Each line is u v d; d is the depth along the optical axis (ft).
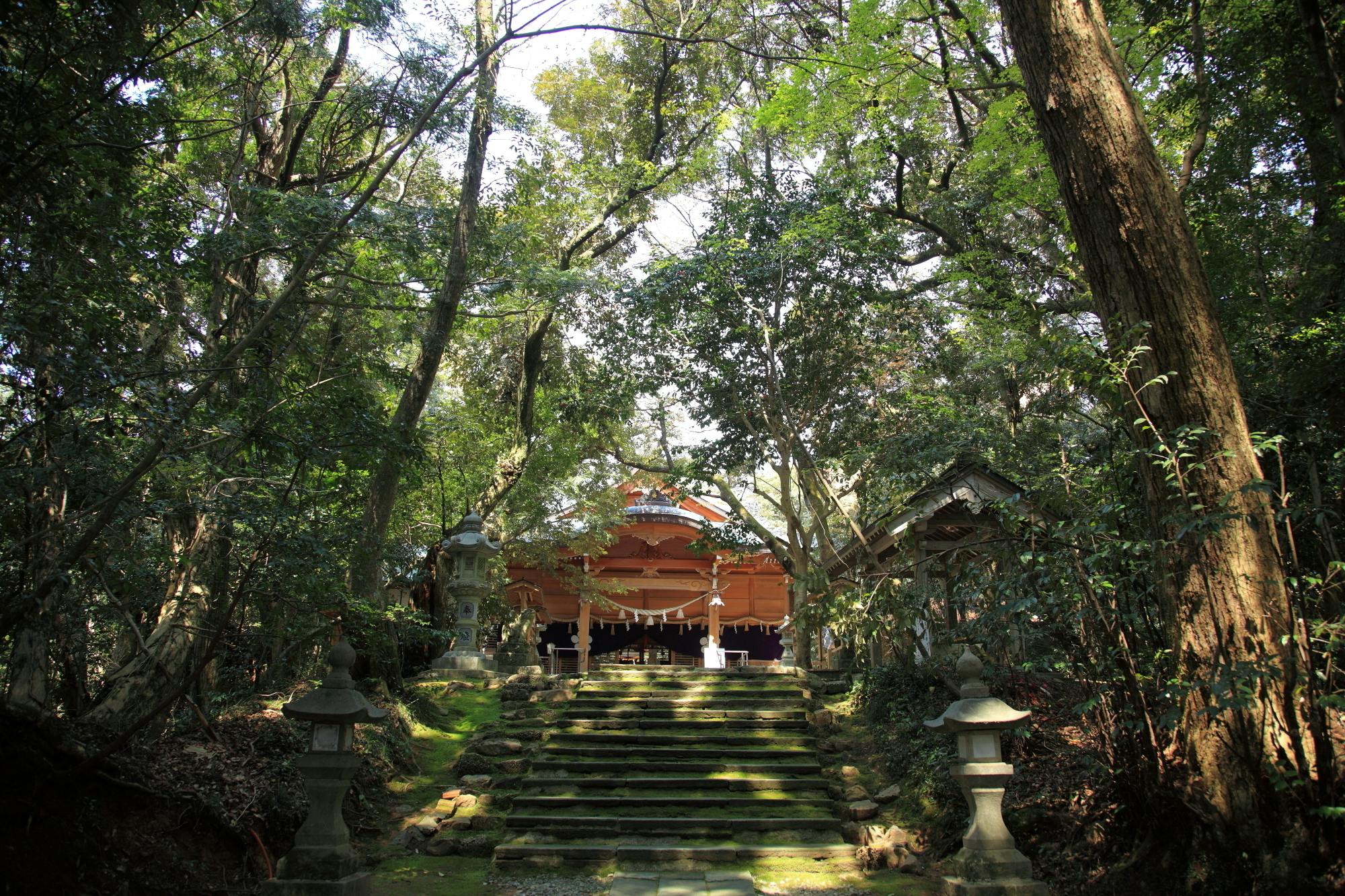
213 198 37.09
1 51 18.20
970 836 18.74
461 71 27.78
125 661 24.29
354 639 30.19
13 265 18.58
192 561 24.58
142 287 24.12
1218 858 15.97
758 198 45.34
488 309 48.24
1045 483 21.26
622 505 65.87
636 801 26.94
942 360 43.19
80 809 18.43
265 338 27.78
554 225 56.85
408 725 31.73
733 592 79.61
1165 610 17.76
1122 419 18.95
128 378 18.03
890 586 29.89
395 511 47.67
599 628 83.35
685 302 43.19
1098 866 19.43
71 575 19.69
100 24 19.86
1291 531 17.04
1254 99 27.91
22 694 19.53
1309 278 25.85
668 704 35.01
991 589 23.25
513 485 52.49
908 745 28.63
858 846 24.44
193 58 30.01
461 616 43.04
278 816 22.56
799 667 43.14
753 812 26.76
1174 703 17.24
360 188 38.68
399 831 25.49
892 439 35.47
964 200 40.16
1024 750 24.68
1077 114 18.44
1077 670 20.31
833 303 42.06
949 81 37.83
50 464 18.06
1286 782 14.82
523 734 32.30
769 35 49.24
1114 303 18.21
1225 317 26.53
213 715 25.84
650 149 57.62
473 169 36.29
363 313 36.37
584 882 22.29
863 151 43.14
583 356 58.18
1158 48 30.76
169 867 19.22
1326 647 15.35
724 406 44.93
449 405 62.49
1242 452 16.84
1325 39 17.35
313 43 32.65
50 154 18.20
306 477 24.91
